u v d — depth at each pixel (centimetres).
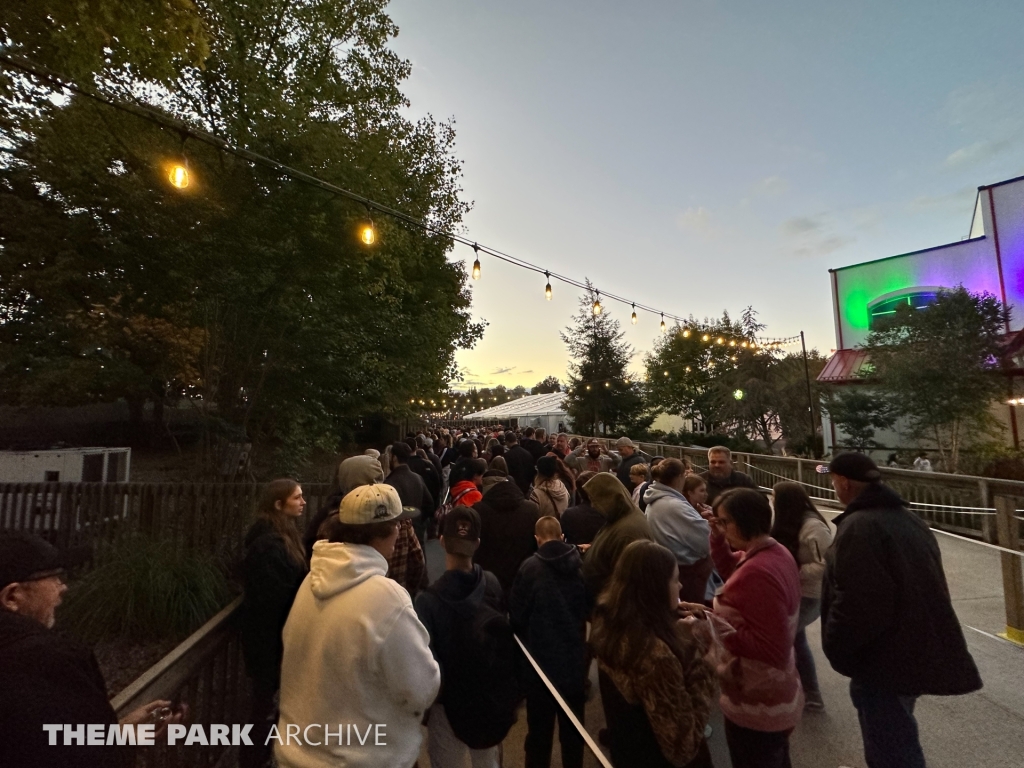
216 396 870
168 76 573
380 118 1468
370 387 1276
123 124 706
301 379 958
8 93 595
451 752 245
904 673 214
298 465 1090
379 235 1080
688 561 334
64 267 746
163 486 619
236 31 1076
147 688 189
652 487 364
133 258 794
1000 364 1377
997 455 1371
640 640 191
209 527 606
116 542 537
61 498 622
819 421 2158
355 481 368
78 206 772
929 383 1363
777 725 221
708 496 494
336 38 1324
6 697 117
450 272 2005
